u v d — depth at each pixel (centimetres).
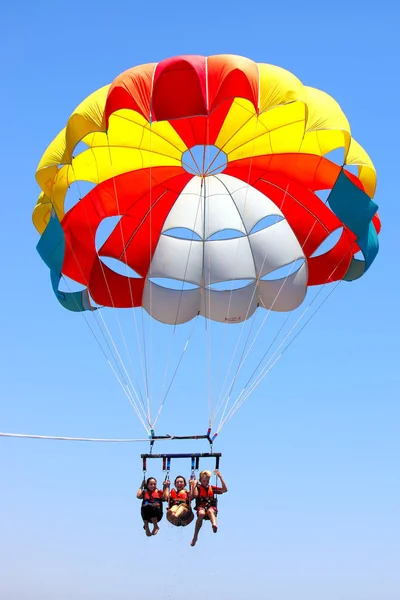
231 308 1716
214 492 1470
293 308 1705
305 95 1471
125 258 1695
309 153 1636
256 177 1698
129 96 1416
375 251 1628
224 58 1429
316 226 1691
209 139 1667
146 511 1457
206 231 1692
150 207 1670
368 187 1650
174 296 1716
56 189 1611
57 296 1659
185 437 1536
